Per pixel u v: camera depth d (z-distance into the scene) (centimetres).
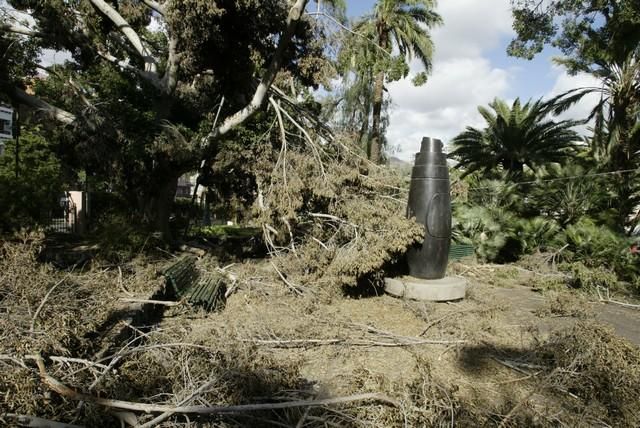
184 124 1399
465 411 317
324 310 614
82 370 319
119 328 433
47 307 372
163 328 479
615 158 1451
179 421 304
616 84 1487
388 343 490
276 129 1087
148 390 327
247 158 1031
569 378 379
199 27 838
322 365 433
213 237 1505
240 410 292
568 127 1988
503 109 2206
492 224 1220
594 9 1175
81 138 937
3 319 342
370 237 689
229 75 1031
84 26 1170
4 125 3316
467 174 2311
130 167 936
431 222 703
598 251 1017
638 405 343
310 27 1012
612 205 1292
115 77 1505
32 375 283
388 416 304
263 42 1009
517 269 1048
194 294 590
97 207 1435
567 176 1397
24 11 1069
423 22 1980
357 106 2250
